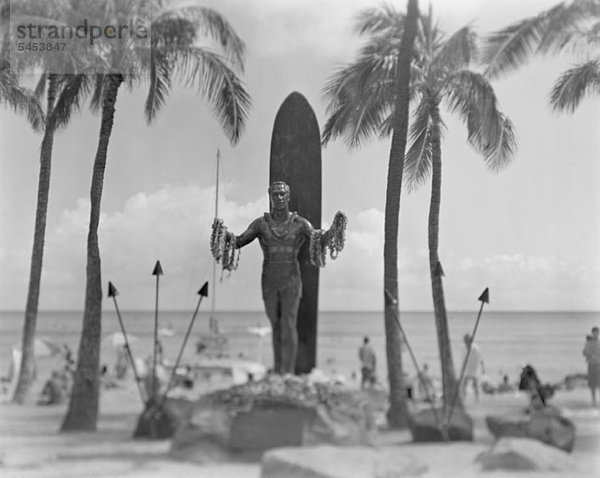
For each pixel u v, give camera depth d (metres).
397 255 11.87
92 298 11.89
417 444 10.64
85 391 11.52
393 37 12.06
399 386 11.41
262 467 9.45
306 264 11.33
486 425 11.03
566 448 10.63
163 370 11.70
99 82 12.27
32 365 12.20
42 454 10.11
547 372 12.26
